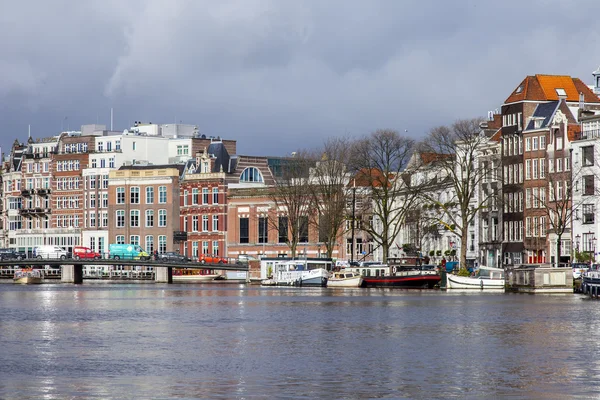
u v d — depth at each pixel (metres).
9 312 113.50
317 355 74.12
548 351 75.56
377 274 178.00
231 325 95.94
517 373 65.94
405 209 179.00
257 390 60.53
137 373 66.19
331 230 193.38
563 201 160.38
